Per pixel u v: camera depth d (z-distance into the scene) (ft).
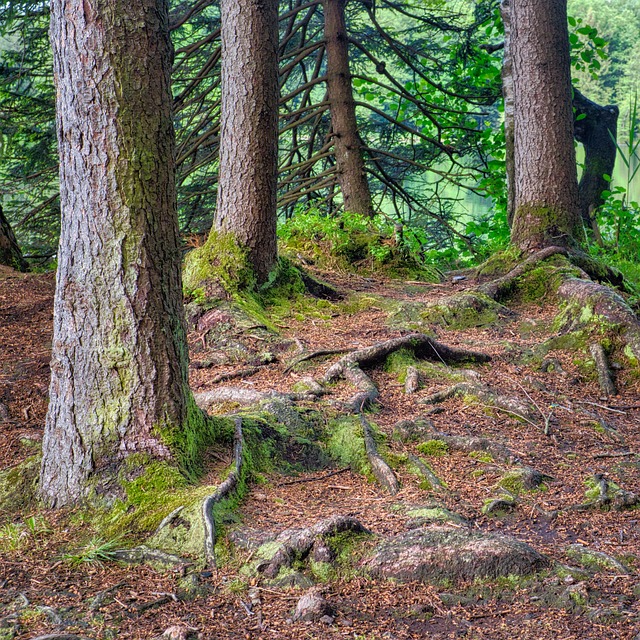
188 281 27.96
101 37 13.42
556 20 31.12
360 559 12.17
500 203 49.03
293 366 22.66
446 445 17.31
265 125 28.53
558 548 12.91
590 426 19.27
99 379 14.02
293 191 49.03
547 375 22.76
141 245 14.01
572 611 10.91
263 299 28.32
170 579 11.91
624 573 11.98
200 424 15.56
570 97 31.81
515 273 29.32
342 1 47.93
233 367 23.34
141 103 13.76
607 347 23.49
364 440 17.01
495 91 54.19
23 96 49.67
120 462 13.99
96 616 10.84
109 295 13.97
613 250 38.88
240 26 28.12
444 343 24.77
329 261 35.06
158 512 13.29
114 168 13.75
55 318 14.23
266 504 14.40
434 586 11.73
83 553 12.48
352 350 23.30
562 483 15.84
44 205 49.75
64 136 13.82
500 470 16.19
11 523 13.73
